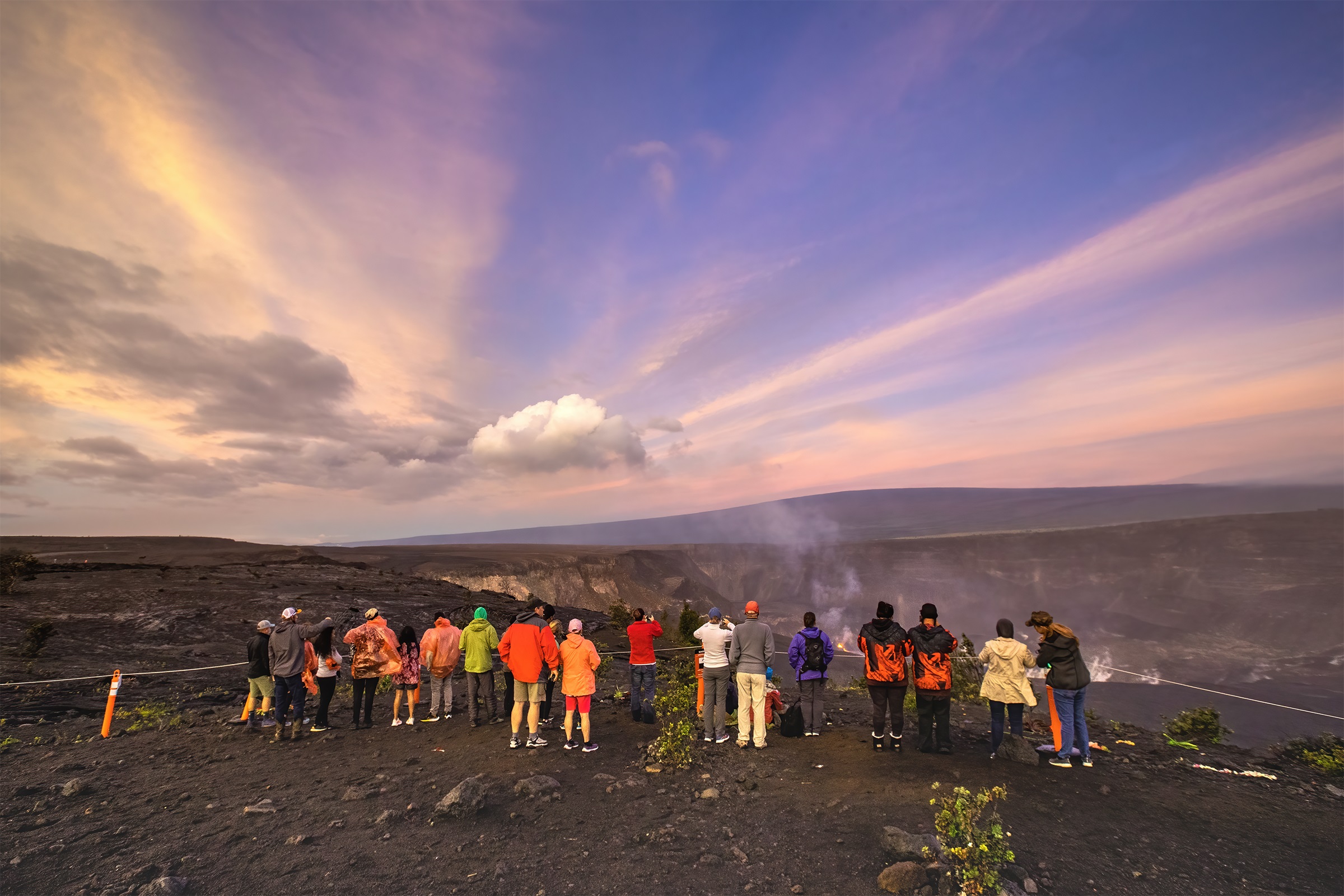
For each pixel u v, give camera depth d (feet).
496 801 21.31
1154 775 24.91
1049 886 15.29
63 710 39.75
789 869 16.28
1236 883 15.70
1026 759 25.57
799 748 28.71
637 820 19.88
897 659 27.22
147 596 85.71
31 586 90.58
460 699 43.52
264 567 138.31
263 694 34.06
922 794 21.62
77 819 20.04
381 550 443.73
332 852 17.28
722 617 31.14
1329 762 26.40
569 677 28.53
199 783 24.21
